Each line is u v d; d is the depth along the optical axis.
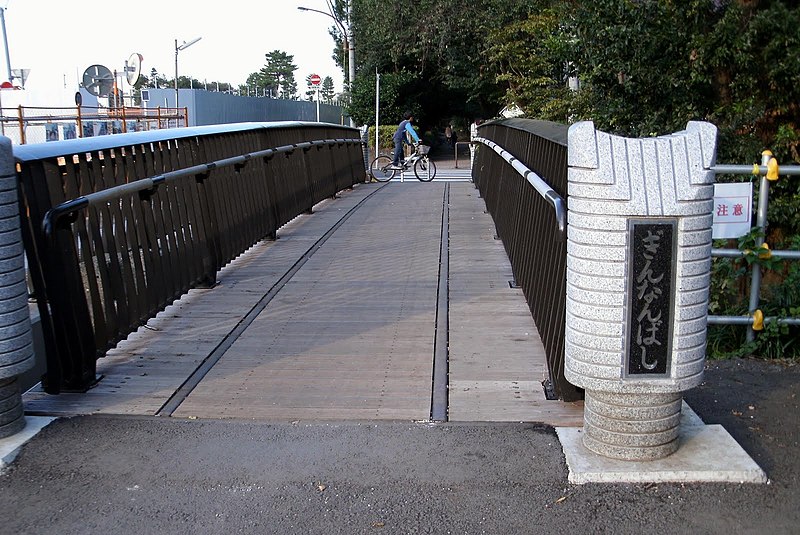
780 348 5.46
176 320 6.46
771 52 6.60
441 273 7.96
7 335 4.17
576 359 3.84
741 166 5.32
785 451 4.10
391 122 38.69
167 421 4.54
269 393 4.94
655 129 7.44
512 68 22.84
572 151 3.72
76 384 4.93
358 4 36.16
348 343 5.86
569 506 3.61
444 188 16.64
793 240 5.89
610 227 3.64
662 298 3.71
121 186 5.58
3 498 3.75
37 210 4.73
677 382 3.77
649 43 7.09
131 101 32.34
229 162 7.92
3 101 28.22
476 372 5.22
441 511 3.59
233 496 3.74
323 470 3.96
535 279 5.72
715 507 3.58
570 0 8.38
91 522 3.55
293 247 9.48
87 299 5.54
